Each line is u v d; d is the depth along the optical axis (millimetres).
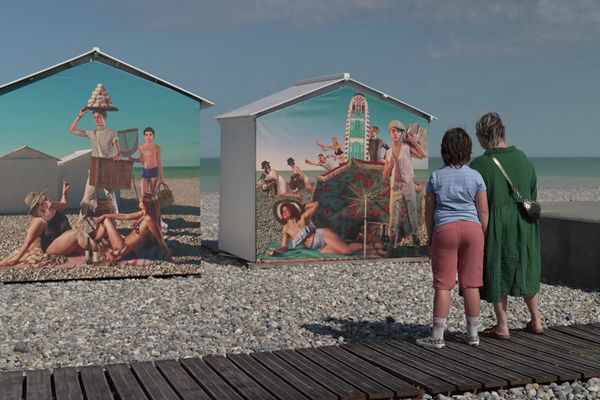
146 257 13852
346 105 15250
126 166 13773
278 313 10633
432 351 8078
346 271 14477
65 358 8234
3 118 13234
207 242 18781
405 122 15633
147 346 8727
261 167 14930
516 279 8359
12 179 13297
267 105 15234
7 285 13078
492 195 8258
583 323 10078
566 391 6973
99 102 13641
